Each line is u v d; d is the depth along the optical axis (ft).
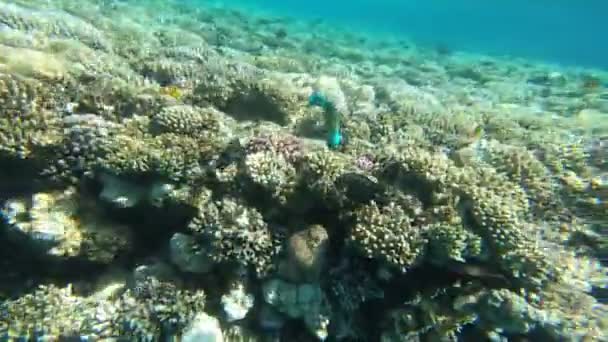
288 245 4.08
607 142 7.15
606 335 3.77
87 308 4.16
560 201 5.17
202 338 3.79
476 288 3.92
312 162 4.26
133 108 5.25
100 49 8.70
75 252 4.31
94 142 4.44
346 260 4.18
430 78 13.99
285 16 26.17
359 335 4.12
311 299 4.05
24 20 8.46
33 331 3.96
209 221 4.07
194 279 4.22
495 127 7.84
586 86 13.71
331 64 13.41
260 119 6.27
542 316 3.69
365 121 6.45
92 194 4.52
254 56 11.98
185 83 6.94
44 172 4.40
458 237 3.78
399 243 3.84
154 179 4.36
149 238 4.69
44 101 4.76
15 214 4.23
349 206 4.26
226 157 4.52
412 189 4.23
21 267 4.56
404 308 4.06
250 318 4.16
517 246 3.93
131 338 3.87
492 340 3.79
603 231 4.97
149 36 11.56
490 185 4.50
